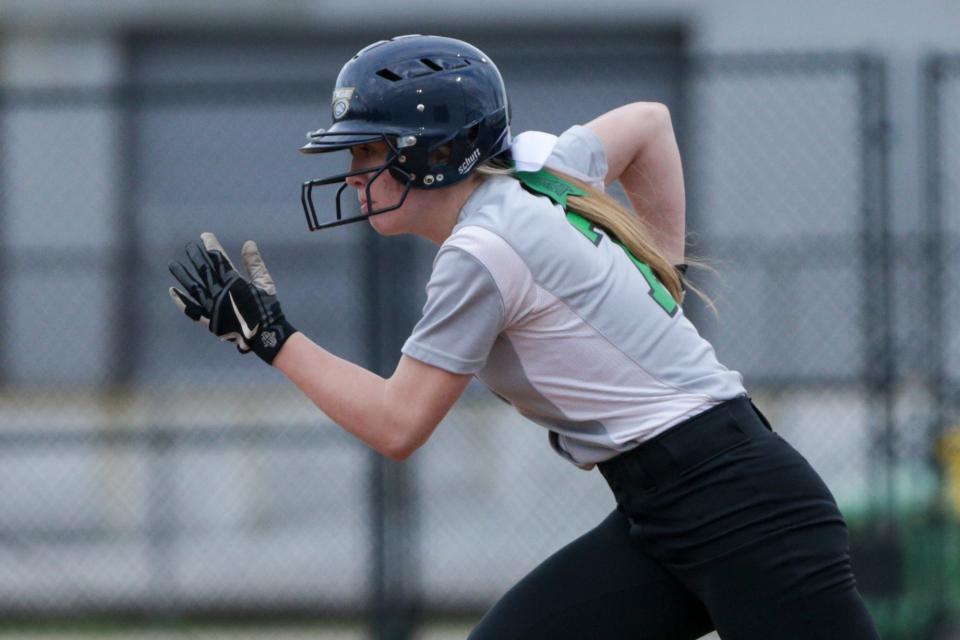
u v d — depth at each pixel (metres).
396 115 11.02
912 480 24.92
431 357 10.88
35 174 35.78
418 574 25.62
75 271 30.69
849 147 32.91
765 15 38.38
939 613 24.69
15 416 29.70
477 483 29.28
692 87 30.45
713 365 11.32
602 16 39.75
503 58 24.78
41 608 29.25
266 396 29.97
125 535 29.30
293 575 29.22
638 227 11.52
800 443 28.23
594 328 10.98
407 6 40.16
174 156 36.41
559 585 11.85
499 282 10.69
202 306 11.05
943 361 25.33
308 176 36.62
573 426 11.34
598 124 12.51
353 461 29.30
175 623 29.17
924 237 25.17
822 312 28.97
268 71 40.44
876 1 37.72
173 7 39.88
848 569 10.98
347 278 31.25
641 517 11.35
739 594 10.94
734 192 33.25
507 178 11.37
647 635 11.84
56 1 39.75
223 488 29.31
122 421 29.92
